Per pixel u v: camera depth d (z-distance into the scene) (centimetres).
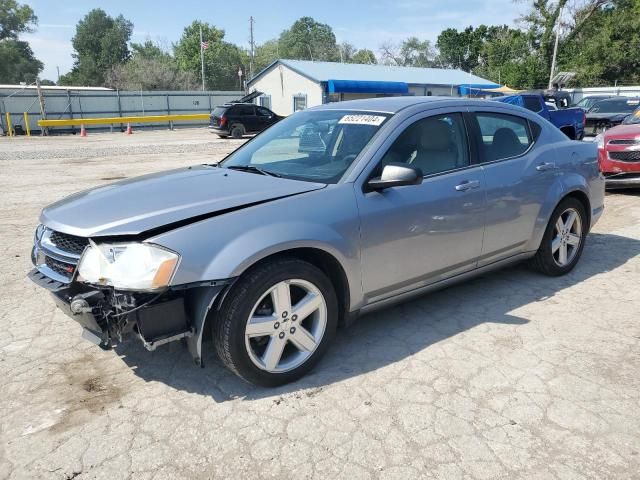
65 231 294
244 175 362
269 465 249
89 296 273
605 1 4569
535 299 440
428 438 266
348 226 320
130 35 9575
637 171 832
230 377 325
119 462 252
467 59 7612
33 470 247
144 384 319
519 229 430
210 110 4006
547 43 4775
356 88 3388
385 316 411
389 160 350
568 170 468
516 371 328
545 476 240
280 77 3766
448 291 460
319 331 323
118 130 3581
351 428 274
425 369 331
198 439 268
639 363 336
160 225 280
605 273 500
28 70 7706
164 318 276
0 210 818
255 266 293
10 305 440
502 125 433
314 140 388
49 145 2136
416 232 354
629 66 4584
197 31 7931
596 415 283
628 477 239
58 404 299
